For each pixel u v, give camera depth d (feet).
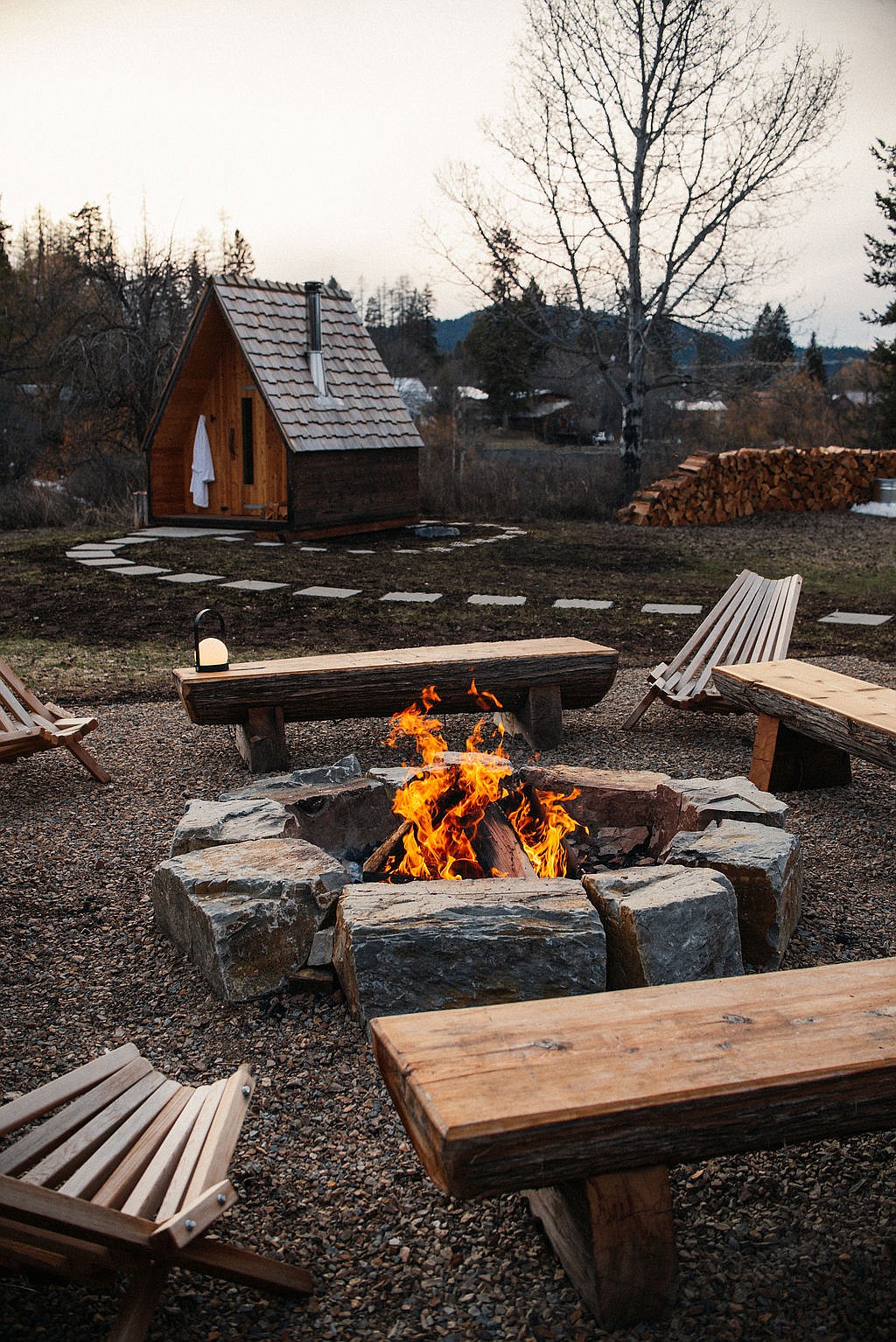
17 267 98.94
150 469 60.08
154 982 12.60
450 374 160.15
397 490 61.36
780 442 104.37
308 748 22.29
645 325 72.23
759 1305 7.79
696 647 24.89
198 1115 8.23
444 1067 7.19
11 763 19.65
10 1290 7.89
